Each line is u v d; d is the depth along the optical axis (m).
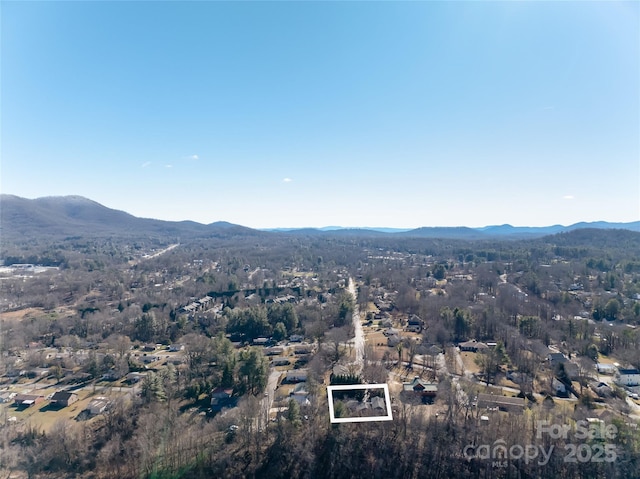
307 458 83.19
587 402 100.81
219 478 79.75
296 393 107.88
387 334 166.50
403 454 83.25
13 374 131.12
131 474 79.38
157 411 95.50
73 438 87.44
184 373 122.75
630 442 76.94
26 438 88.75
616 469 73.38
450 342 154.75
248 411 90.81
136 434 88.00
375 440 86.75
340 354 141.38
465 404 94.12
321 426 91.44
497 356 127.06
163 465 80.25
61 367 134.00
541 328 157.62
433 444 83.88
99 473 80.38
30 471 80.00
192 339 158.00
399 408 96.81
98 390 118.44
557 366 119.06
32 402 108.88
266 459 83.88
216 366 126.19
